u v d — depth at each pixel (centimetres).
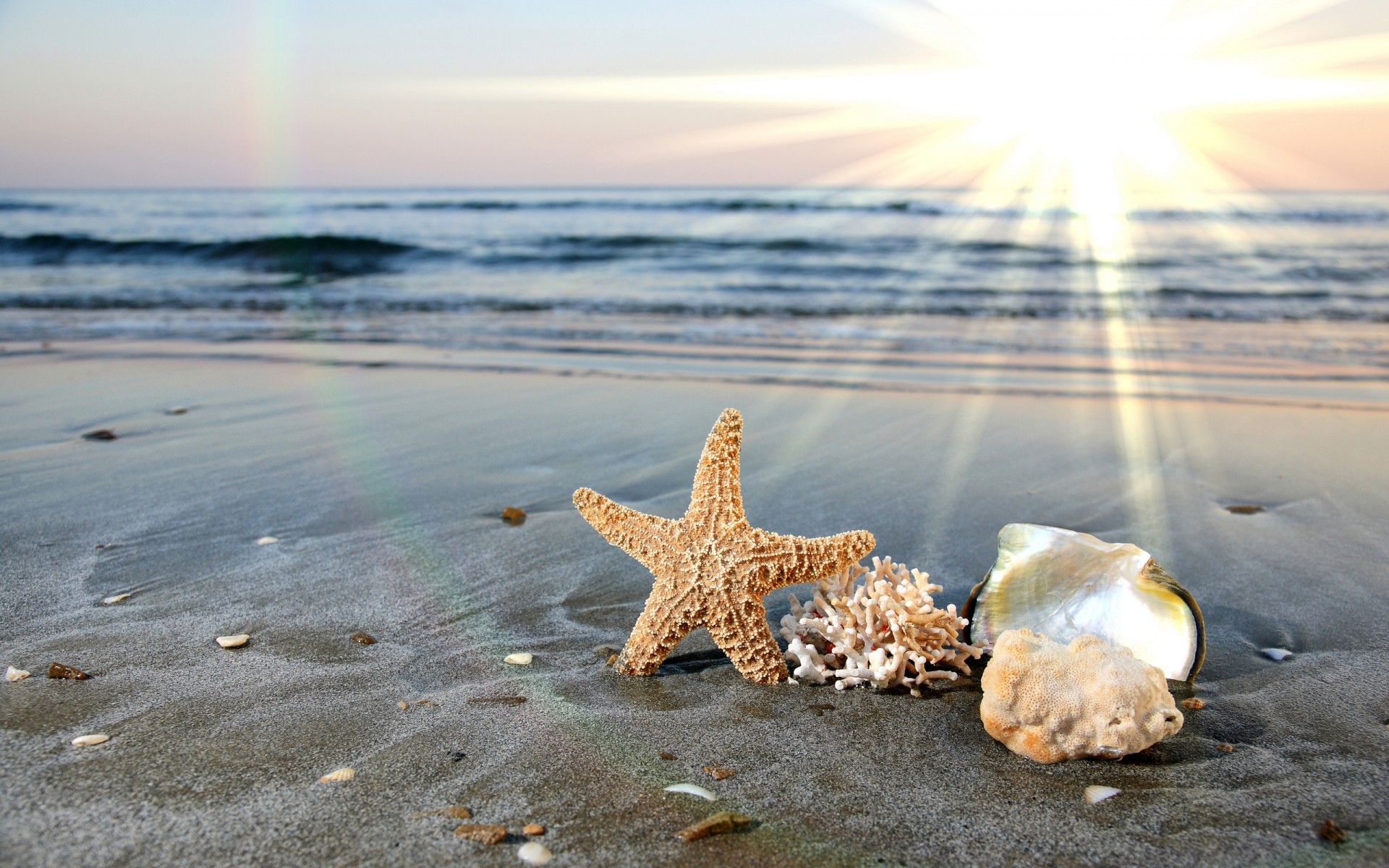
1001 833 35
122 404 103
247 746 40
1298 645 49
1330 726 42
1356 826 35
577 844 34
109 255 256
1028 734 40
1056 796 37
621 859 34
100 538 63
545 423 96
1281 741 41
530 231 322
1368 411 100
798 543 45
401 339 147
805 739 41
